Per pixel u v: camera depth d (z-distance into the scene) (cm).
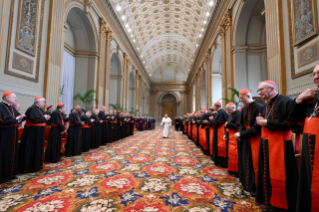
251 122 246
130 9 1228
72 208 209
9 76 412
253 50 703
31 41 471
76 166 389
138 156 496
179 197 241
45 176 321
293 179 175
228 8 764
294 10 349
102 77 950
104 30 966
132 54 1642
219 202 228
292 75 355
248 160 246
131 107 1817
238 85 689
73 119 489
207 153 511
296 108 160
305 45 324
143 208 211
